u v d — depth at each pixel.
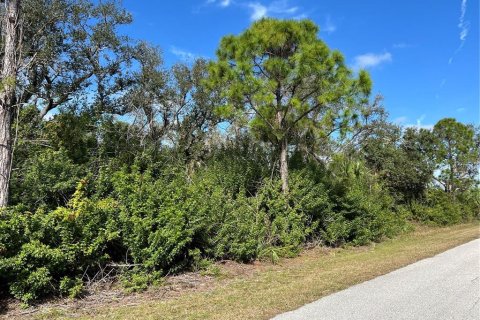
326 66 13.37
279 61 13.62
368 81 14.05
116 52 19.53
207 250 10.91
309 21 14.51
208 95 24.41
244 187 16.05
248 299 7.59
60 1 16.59
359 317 6.14
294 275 10.30
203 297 7.96
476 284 8.43
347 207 17.88
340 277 9.51
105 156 15.89
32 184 10.88
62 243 7.95
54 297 7.78
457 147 40.69
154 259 9.12
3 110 8.79
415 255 13.41
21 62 10.42
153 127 22.69
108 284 8.70
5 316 6.80
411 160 34.75
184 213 10.19
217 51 14.41
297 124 16.72
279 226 14.41
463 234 22.38
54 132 15.70
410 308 6.60
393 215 24.70
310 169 17.72
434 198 33.94
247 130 18.64
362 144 30.78
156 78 21.42
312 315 6.32
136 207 9.54
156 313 6.78
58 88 17.72
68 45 17.91
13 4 9.14
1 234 7.18
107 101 20.09
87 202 8.70
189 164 20.58
